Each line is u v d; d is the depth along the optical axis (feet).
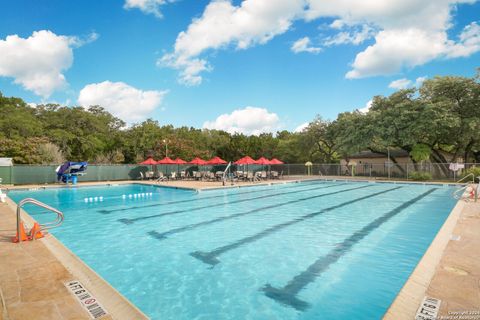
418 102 87.51
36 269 13.97
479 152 98.89
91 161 125.29
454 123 77.71
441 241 17.92
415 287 11.27
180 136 164.86
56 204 42.91
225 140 178.19
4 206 35.78
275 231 26.09
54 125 137.28
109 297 10.91
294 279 15.49
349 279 15.47
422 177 82.23
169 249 20.88
